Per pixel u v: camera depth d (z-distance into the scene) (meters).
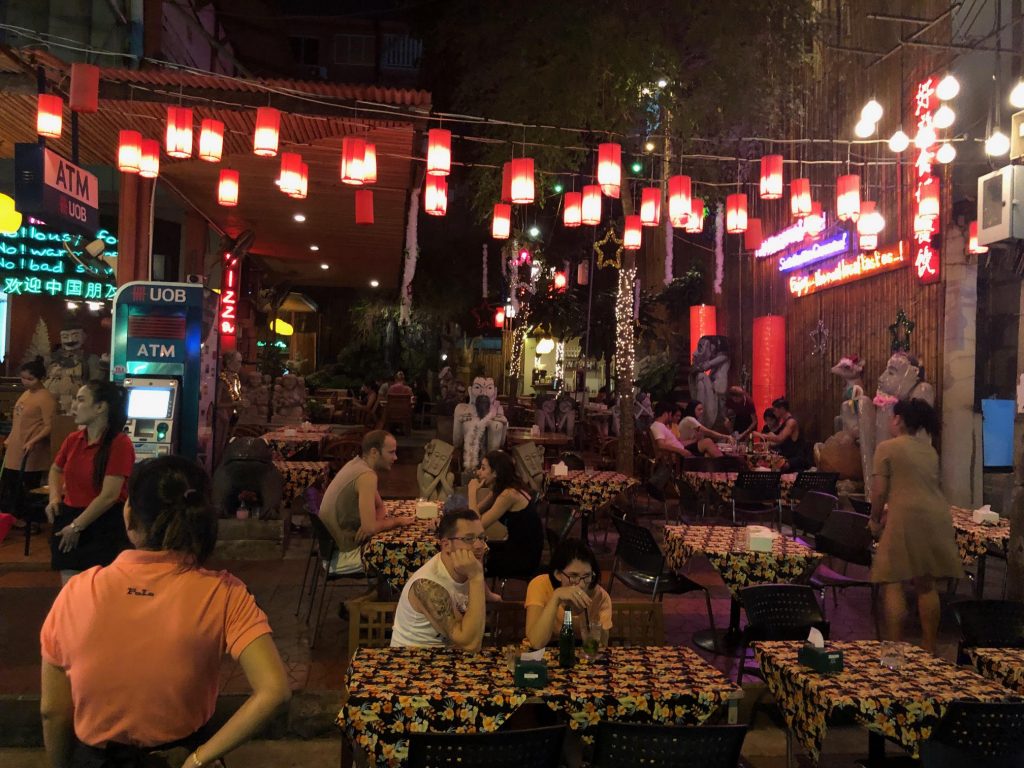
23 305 14.16
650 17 10.09
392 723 2.91
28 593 6.59
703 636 5.92
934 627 5.19
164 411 8.25
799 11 11.32
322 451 10.66
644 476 11.25
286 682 2.06
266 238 15.77
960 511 7.32
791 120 14.48
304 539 8.70
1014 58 8.99
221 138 7.40
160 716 2.01
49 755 2.11
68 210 7.54
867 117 8.53
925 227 9.54
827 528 6.39
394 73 30.66
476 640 3.49
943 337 10.27
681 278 21.17
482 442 9.21
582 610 3.76
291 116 8.26
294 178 8.59
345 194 11.88
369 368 27.59
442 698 2.93
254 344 19.08
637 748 2.74
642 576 6.19
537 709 3.38
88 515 4.39
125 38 10.73
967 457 10.01
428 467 7.63
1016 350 11.29
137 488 2.15
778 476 8.55
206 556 2.17
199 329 8.56
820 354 13.98
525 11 10.74
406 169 10.25
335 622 5.98
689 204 8.77
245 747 4.42
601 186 8.28
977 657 3.68
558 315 22.59
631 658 3.47
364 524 5.43
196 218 13.64
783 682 3.46
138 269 10.72
